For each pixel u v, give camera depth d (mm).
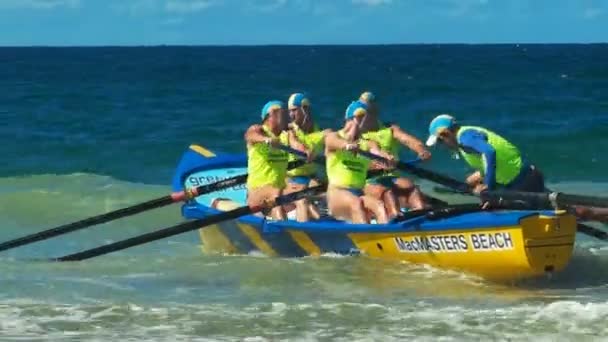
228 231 24953
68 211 31938
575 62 145250
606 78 94688
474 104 67750
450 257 21125
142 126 55781
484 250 20328
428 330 16859
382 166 23719
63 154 46344
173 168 43250
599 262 22594
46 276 21922
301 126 25406
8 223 30125
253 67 137750
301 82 94688
